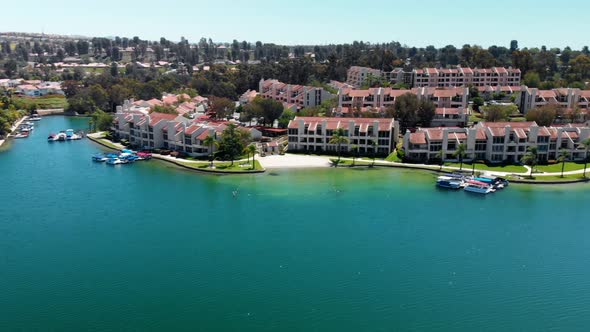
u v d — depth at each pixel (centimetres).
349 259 12544
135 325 9750
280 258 12544
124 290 10988
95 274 11662
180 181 19425
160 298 10675
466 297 10869
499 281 11569
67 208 16075
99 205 16412
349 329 9706
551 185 19200
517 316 10200
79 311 10181
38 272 11738
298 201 17000
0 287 11062
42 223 14750
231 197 17388
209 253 12794
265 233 14125
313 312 10231
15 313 10106
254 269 11962
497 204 16850
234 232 14175
